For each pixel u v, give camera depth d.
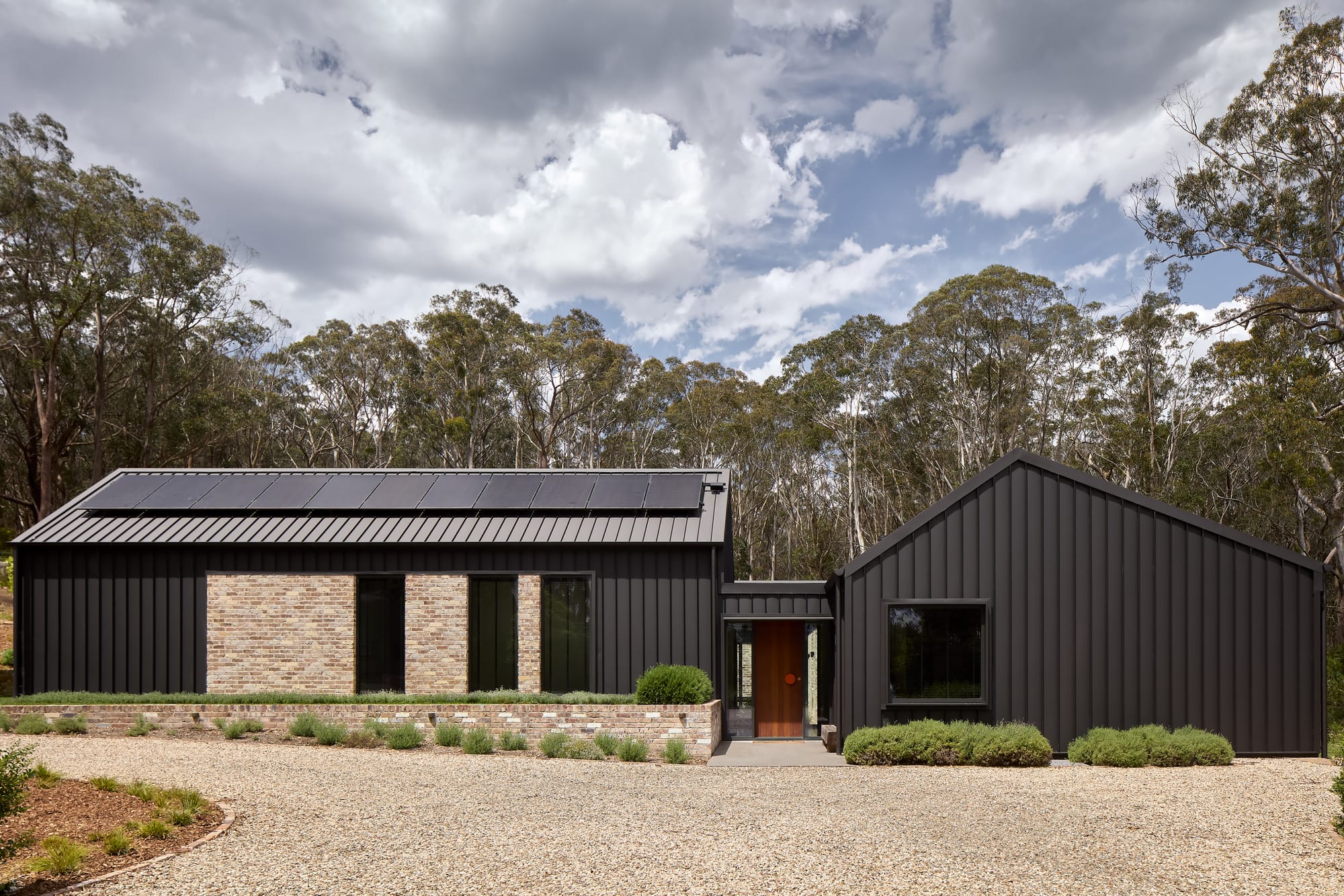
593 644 14.12
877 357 45.00
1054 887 5.91
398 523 14.81
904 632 12.59
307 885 5.70
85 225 35.34
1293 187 25.47
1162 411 38.19
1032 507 12.60
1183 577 12.38
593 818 7.65
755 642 14.20
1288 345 26.97
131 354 40.06
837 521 53.03
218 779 8.90
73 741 11.65
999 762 11.13
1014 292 41.56
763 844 6.85
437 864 6.20
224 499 15.41
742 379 53.72
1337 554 31.05
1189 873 6.22
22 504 38.88
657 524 14.66
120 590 14.39
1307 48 24.12
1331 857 6.62
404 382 46.34
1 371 37.38
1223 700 12.17
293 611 14.28
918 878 6.05
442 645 14.22
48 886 5.53
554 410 49.19
